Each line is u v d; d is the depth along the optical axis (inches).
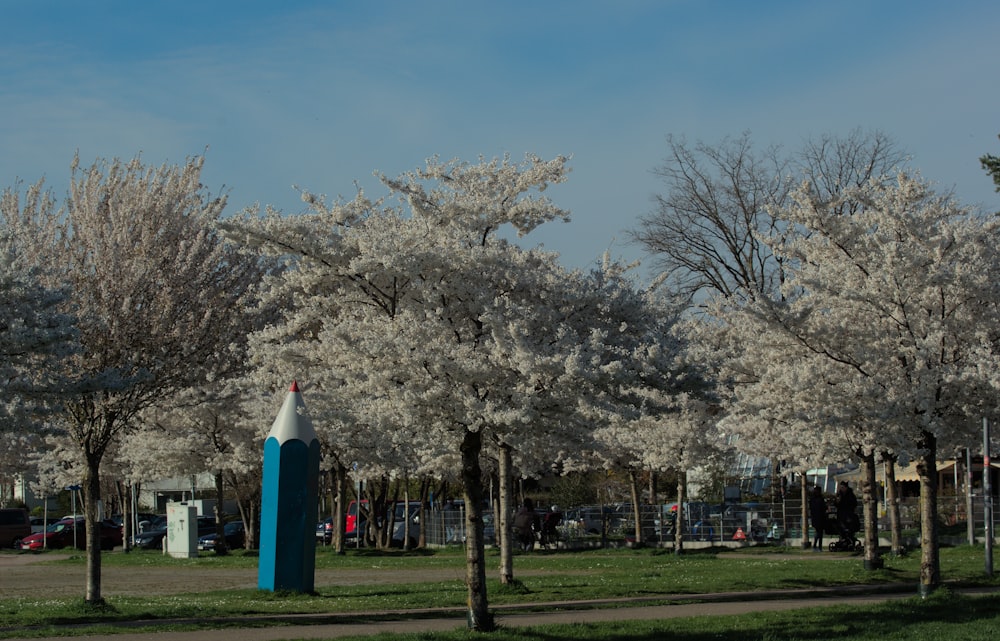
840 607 642.2
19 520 1995.6
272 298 645.3
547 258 651.5
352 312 623.5
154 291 697.0
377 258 552.7
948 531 1240.8
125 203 719.7
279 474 796.6
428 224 609.9
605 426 896.9
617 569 986.1
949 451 847.1
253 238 580.7
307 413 695.1
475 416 520.4
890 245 681.0
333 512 1508.4
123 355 677.9
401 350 522.0
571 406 538.0
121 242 700.7
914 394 673.6
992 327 692.1
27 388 597.6
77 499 2623.0
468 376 522.3
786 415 827.4
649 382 572.7
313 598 756.6
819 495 1270.9
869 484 892.6
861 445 861.2
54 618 633.0
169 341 695.7
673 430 1190.3
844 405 692.1
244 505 1760.6
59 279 679.7
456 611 658.2
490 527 1582.2
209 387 1107.3
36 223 722.8
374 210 659.4
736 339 961.5
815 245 761.6
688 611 642.8
